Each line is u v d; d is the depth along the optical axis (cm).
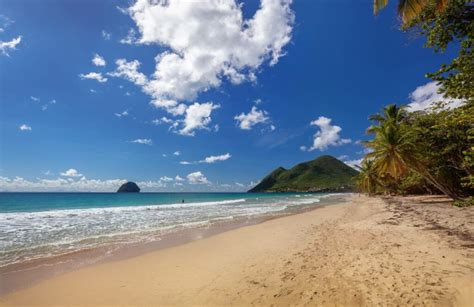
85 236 1305
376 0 780
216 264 788
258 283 611
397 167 2514
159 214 2477
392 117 2917
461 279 512
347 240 976
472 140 1666
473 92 609
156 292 596
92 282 668
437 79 664
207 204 4369
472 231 924
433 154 2047
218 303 526
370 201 3562
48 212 2691
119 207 3619
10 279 698
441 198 2742
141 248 1037
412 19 726
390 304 457
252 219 1989
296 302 506
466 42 621
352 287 540
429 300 452
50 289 628
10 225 1711
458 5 650
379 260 684
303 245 962
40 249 1024
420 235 937
